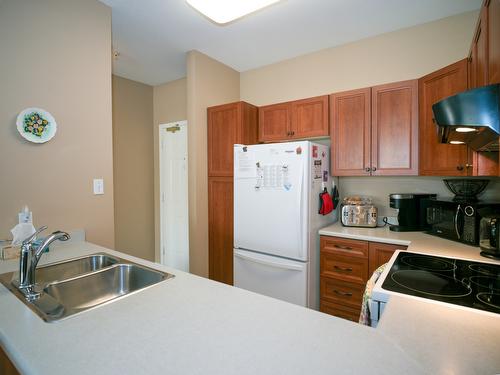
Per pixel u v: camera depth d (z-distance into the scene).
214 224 2.84
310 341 0.66
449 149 1.83
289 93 2.96
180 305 0.86
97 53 1.88
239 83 3.33
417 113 2.06
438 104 1.16
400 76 2.36
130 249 3.49
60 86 1.70
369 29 2.35
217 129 2.79
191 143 2.75
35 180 1.61
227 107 2.72
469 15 2.09
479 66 1.45
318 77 2.77
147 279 1.21
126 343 0.65
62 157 1.72
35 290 1.00
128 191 3.47
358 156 2.29
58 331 0.71
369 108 2.24
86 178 1.83
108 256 1.43
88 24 1.83
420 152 2.04
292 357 0.60
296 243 2.09
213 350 0.62
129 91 3.48
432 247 1.67
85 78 1.82
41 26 1.62
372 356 0.60
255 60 2.99
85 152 1.82
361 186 2.59
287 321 0.76
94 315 0.79
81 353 0.62
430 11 2.09
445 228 1.91
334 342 0.66
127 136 3.46
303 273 2.06
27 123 1.56
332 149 2.41
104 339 0.67
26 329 0.72
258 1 1.43
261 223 2.27
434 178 2.27
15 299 0.92
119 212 3.37
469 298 0.96
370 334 0.70
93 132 1.86
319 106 2.48
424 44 2.26
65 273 1.34
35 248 1.10
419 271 1.24
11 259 1.40
